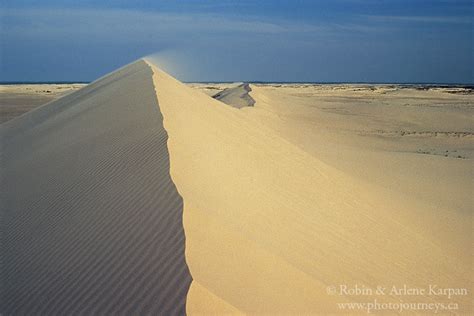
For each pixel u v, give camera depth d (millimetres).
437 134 30984
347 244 8070
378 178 15773
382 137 29750
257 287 5113
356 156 19531
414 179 16438
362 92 82375
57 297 5418
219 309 4461
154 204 6559
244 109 29250
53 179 9836
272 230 7043
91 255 5980
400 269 7953
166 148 8555
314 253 6918
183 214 6027
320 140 24188
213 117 13633
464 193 15281
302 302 5199
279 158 12078
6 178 11641
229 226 6250
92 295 5188
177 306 4488
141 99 13727
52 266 6160
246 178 9156
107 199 7418
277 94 54438
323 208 9492
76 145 11727
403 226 10578
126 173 8211
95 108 15625
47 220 7781
